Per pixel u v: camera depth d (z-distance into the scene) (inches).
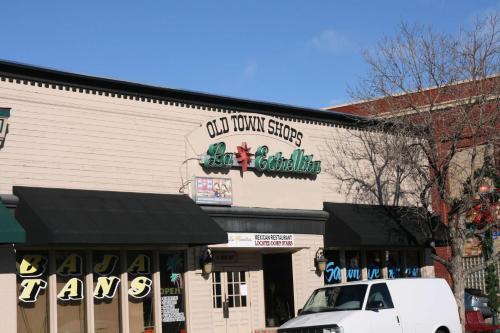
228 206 813.9
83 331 692.7
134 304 735.7
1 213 609.6
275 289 906.1
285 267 901.2
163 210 735.7
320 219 914.1
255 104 862.5
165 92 778.8
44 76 687.1
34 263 670.5
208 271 790.5
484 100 913.5
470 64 939.3
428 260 1079.0
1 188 650.2
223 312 841.5
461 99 925.8
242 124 849.5
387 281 655.8
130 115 751.7
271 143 876.6
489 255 985.5
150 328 744.3
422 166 949.8
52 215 642.2
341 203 954.1
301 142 914.7
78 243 649.0
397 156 967.6
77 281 696.4
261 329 869.2
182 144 790.5
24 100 674.2
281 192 878.4
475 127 945.5
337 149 962.1
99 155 722.2
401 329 639.1
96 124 724.0
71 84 707.4
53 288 674.8
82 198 688.4
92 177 713.6
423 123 939.3
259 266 892.6
